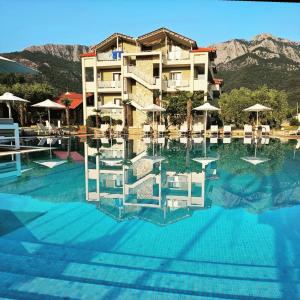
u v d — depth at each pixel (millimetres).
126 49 28281
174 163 10266
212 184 7227
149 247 3764
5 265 3307
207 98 26297
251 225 4527
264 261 3381
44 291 2795
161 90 25297
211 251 3633
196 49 26797
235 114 29688
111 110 28234
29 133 22484
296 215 5000
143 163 10281
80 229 4395
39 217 4938
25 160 10820
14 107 32438
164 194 6363
